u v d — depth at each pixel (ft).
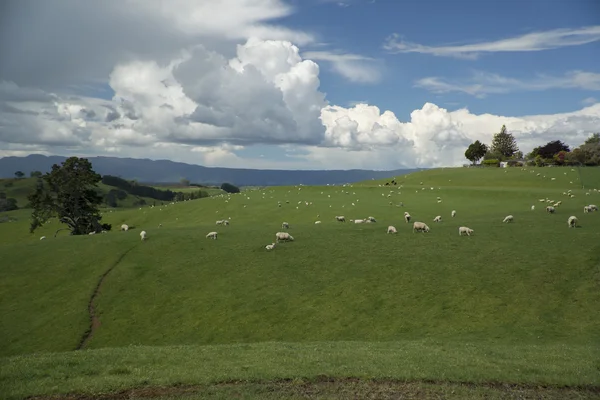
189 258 181.27
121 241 207.82
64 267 180.04
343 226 232.73
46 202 318.65
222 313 136.56
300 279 152.56
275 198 415.85
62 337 130.62
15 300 155.74
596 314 110.93
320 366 74.23
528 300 122.31
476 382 68.44
